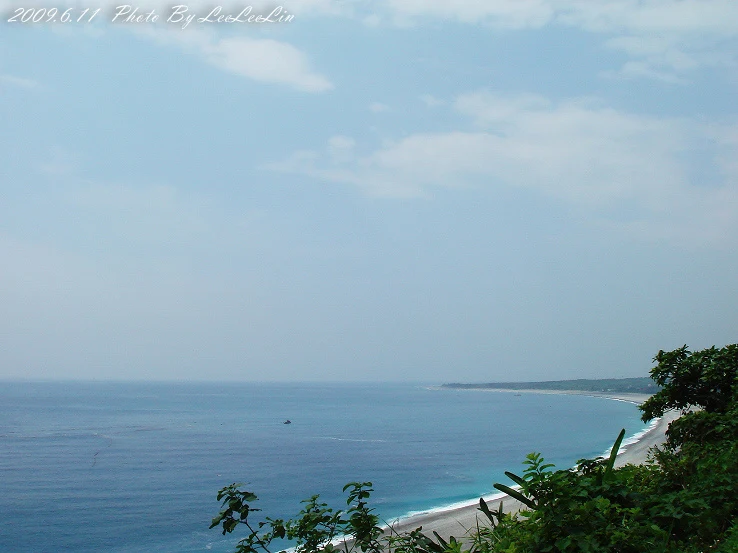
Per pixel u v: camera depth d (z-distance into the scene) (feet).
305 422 463.42
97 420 469.57
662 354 37.27
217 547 131.13
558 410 611.88
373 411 600.80
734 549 15.79
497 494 166.20
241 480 209.26
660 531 15.99
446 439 338.95
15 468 242.17
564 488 15.94
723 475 20.52
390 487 190.60
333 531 18.47
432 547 20.07
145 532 144.97
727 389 35.45
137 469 237.25
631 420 469.57
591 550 14.82
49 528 149.07
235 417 510.58
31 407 616.80
